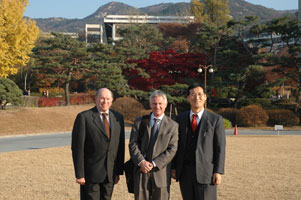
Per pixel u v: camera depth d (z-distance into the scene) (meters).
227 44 46.00
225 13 81.38
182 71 45.84
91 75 44.00
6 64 30.53
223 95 48.81
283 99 47.06
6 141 24.06
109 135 5.56
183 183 5.46
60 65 42.09
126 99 40.81
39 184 9.23
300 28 46.81
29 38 31.42
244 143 21.12
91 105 45.00
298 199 7.69
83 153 5.52
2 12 30.16
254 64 45.44
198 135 5.39
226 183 9.39
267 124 42.22
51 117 35.97
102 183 5.55
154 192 5.28
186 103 47.50
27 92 55.75
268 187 8.90
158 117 5.40
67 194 8.20
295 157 14.67
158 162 5.18
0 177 10.14
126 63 46.94
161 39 72.19
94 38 123.69
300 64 43.03
